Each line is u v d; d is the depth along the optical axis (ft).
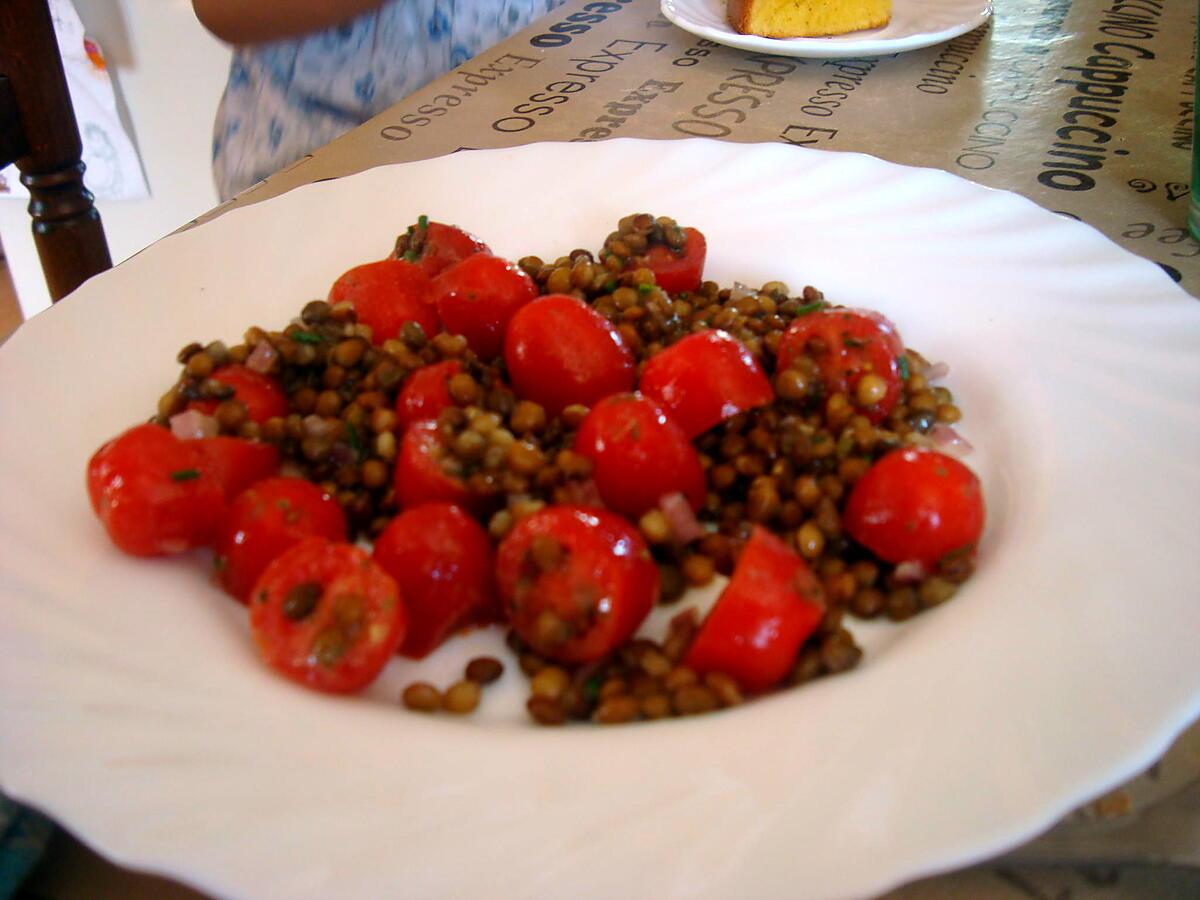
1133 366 0.78
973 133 1.20
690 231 0.93
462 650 0.65
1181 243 0.98
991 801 0.49
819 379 0.76
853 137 1.21
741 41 1.37
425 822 0.50
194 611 0.64
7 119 1.21
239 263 0.95
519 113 1.30
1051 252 0.90
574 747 0.54
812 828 0.49
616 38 1.54
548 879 0.47
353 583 0.59
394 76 1.68
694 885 0.47
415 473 0.69
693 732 0.54
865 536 0.67
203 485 0.67
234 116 1.66
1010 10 1.59
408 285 0.86
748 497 0.71
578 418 0.75
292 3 1.55
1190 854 0.52
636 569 0.62
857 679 0.57
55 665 0.58
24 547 0.66
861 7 1.43
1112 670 0.55
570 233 1.00
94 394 0.81
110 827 0.49
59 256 1.30
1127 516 0.65
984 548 0.68
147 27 2.33
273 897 0.47
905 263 0.92
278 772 0.52
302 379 0.81
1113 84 1.31
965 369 0.84
